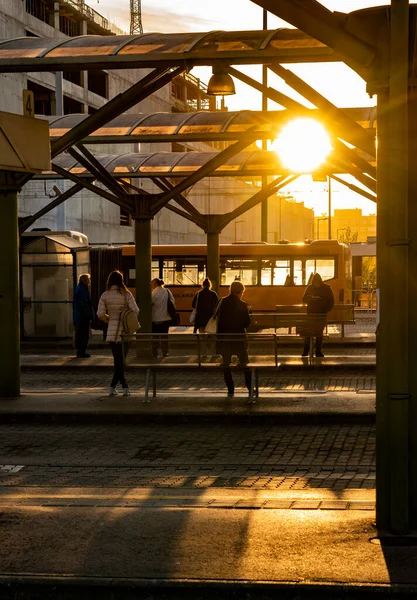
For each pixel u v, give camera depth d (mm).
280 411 12500
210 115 19812
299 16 5844
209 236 26125
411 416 6113
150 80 14953
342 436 11453
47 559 5676
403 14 5855
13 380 14312
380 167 6031
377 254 6098
